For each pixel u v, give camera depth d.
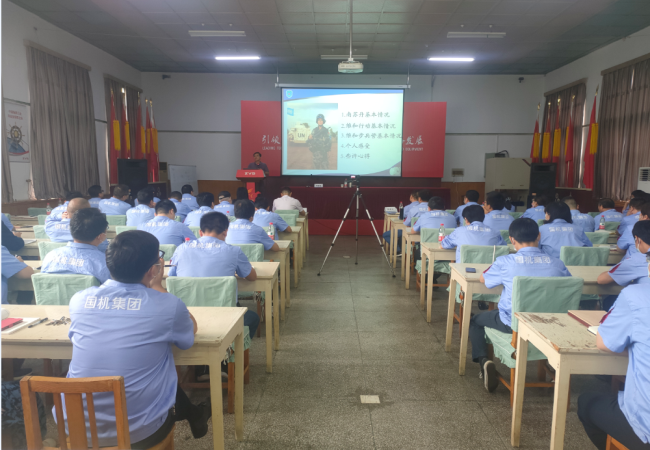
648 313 1.26
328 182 9.57
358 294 4.24
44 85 6.50
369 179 9.57
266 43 7.71
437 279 4.64
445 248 3.32
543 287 1.95
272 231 3.90
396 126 9.42
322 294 4.24
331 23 6.67
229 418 2.08
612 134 7.53
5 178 5.79
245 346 2.15
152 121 9.90
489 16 6.33
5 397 1.36
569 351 1.46
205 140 10.26
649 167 6.57
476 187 10.27
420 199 5.16
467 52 8.23
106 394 1.23
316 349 2.91
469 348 2.94
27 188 6.29
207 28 6.93
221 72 10.08
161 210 3.31
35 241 3.39
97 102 8.12
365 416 2.10
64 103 6.98
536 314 1.81
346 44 7.76
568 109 8.93
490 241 3.12
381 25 6.76
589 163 8.16
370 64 9.17
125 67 9.20
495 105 10.11
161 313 1.30
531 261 2.15
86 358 1.24
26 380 1.02
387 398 2.27
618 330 1.33
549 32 7.03
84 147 7.51
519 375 1.81
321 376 2.52
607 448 1.46
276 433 1.95
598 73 8.02
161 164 10.02
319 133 9.41
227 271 2.28
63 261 2.03
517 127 10.14
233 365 2.10
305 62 9.06
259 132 9.42
